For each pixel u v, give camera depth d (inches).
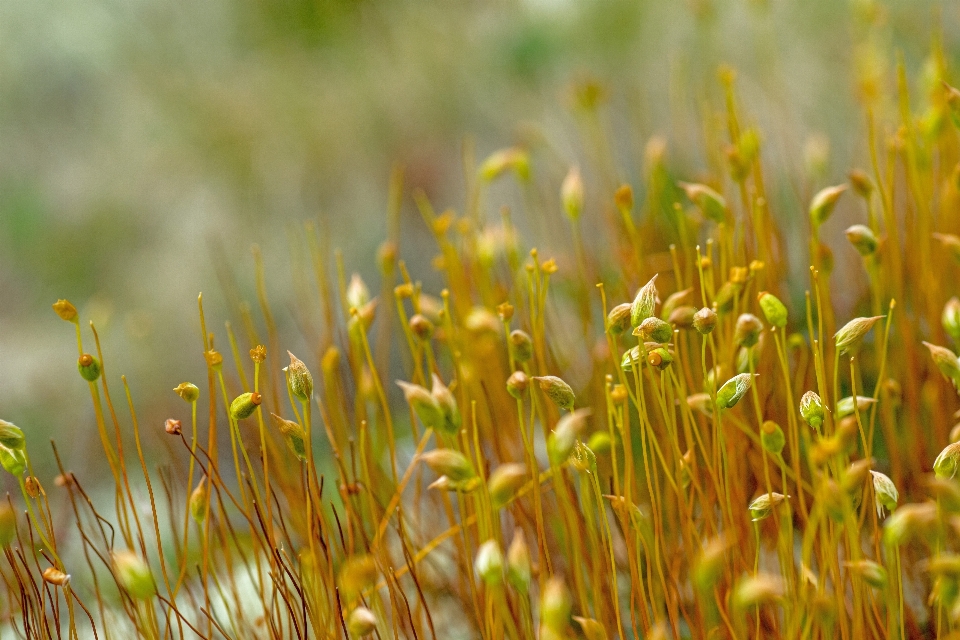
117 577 10.0
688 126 16.3
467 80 19.7
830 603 9.4
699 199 10.3
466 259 11.4
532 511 10.6
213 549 10.3
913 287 10.8
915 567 10.3
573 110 13.3
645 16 18.3
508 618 9.4
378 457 10.8
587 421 10.8
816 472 9.5
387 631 10.1
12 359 18.0
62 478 10.0
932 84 10.9
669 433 9.8
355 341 10.6
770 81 16.4
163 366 17.1
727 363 10.1
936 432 10.5
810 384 10.7
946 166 10.9
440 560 11.0
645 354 9.7
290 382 9.6
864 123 12.1
